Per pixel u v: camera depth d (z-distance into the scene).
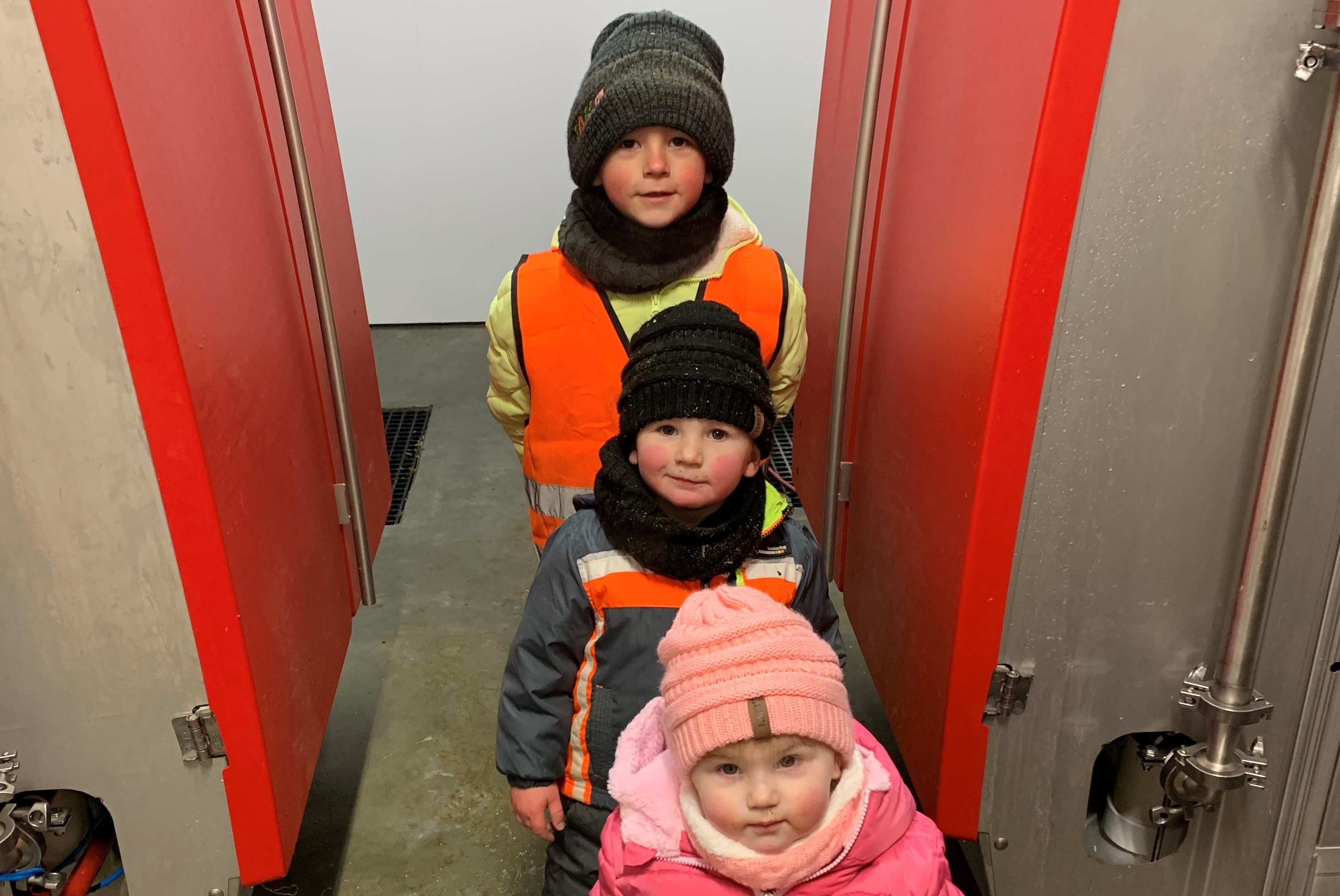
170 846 1.32
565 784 1.23
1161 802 1.41
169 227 1.09
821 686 0.85
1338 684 1.28
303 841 1.86
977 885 1.64
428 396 3.76
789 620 0.89
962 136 1.26
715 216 1.50
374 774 2.02
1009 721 1.30
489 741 2.11
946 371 1.28
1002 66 1.13
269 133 1.60
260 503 1.34
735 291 1.55
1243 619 1.19
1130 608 1.24
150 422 1.09
